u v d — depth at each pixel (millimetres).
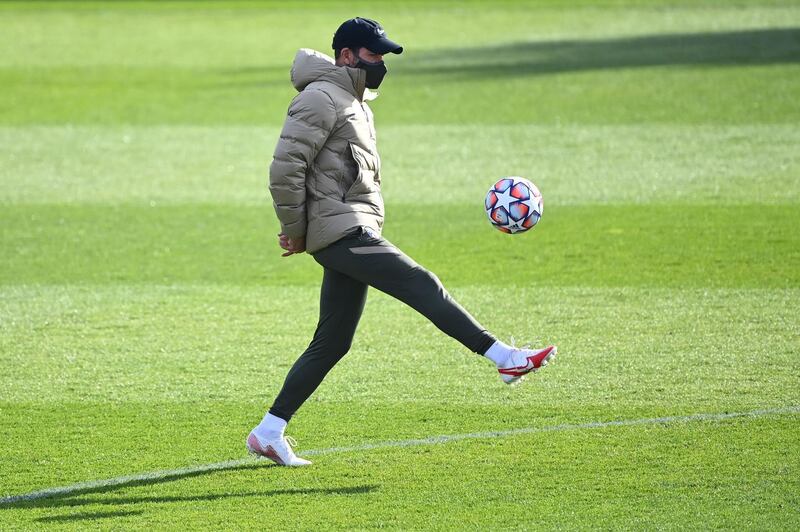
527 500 20266
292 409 22172
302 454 23016
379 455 22812
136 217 48125
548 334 31359
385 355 29797
